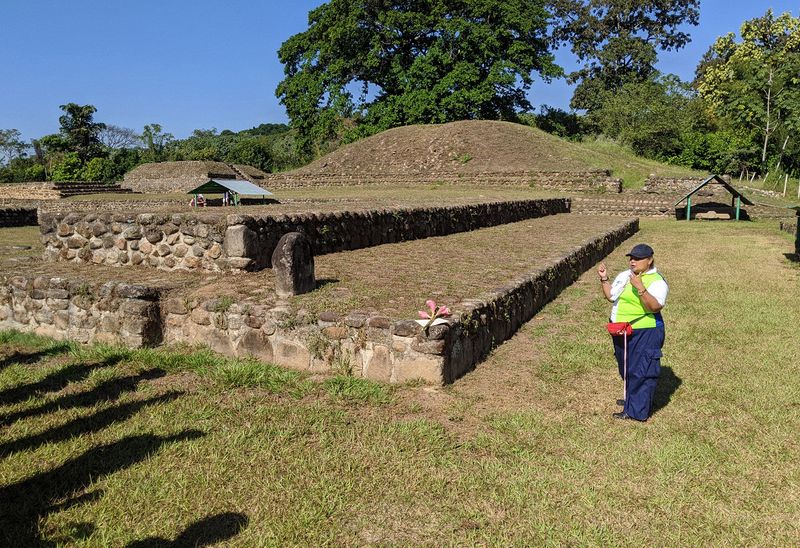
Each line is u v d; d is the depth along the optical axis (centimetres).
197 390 459
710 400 454
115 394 454
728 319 707
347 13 4112
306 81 4322
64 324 595
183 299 557
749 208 2380
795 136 3058
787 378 500
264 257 718
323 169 3734
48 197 3534
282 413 412
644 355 409
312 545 271
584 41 5150
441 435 380
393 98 4247
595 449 369
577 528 287
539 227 1507
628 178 3103
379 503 307
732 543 278
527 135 3638
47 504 306
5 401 444
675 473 340
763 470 346
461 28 3828
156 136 6369
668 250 1406
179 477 330
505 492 318
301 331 493
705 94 4616
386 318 466
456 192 2625
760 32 4550
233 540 275
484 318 543
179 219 703
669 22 5053
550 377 496
